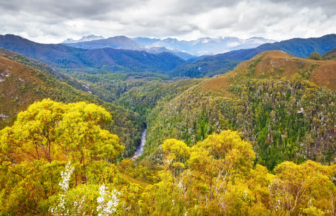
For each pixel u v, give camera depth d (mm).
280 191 28422
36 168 17844
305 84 157750
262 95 167125
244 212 22406
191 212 20922
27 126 19969
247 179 36531
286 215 23484
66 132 20031
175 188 28266
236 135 25984
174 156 30719
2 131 19797
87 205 12906
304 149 124125
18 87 171375
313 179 23781
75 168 19578
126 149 157250
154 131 181000
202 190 31484
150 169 104312
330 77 158625
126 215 18828
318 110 138625
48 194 17031
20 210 15656
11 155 20219
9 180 16453
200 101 184750
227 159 25125
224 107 165375
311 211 22750
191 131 156125
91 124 21578
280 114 149375
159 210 21312
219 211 21609
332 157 117625
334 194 25422
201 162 26438
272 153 126875
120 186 23188
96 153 21766
